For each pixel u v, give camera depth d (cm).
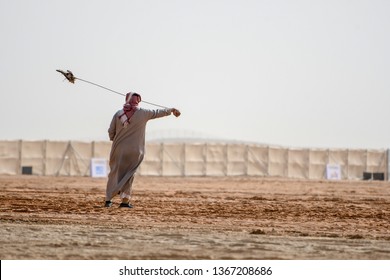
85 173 12888
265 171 13788
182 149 13425
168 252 2575
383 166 14200
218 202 5072
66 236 2928
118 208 4172
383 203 5456
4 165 12769
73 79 4034
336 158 14100
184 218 3762
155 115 4097
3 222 3409
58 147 12912
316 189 8175
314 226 3562
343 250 2719
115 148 4125
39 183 8475
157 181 9988
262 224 3591
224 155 13612
